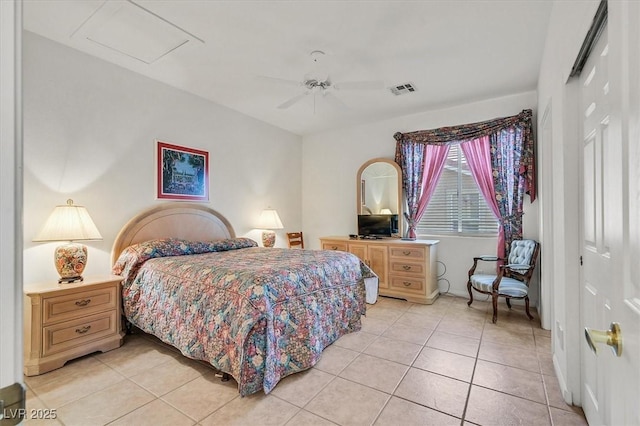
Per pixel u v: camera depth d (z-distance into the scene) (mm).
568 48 1743
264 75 3369
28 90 2576
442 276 4391
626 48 649
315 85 3043
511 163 3830
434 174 4379
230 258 2969
